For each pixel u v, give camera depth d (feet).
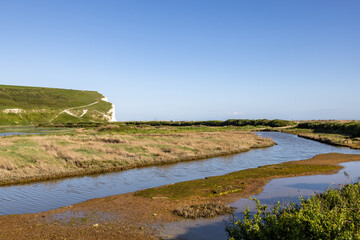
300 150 104.58
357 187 30.96
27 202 40.32
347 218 21.13
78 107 534.37
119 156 75.97
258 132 224.74
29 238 26.45
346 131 168.86
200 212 32.53
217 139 128.47
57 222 30.89
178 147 97.86
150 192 44.04
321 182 48.14
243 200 38.04
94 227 29.17
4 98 512.63
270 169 62.49
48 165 62.23
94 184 51.47
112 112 577.84
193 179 55.88
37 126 336.90
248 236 20.88
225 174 59.00
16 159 66.59
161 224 29.73
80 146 91.15
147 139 118.42
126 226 29.30
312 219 20.03
